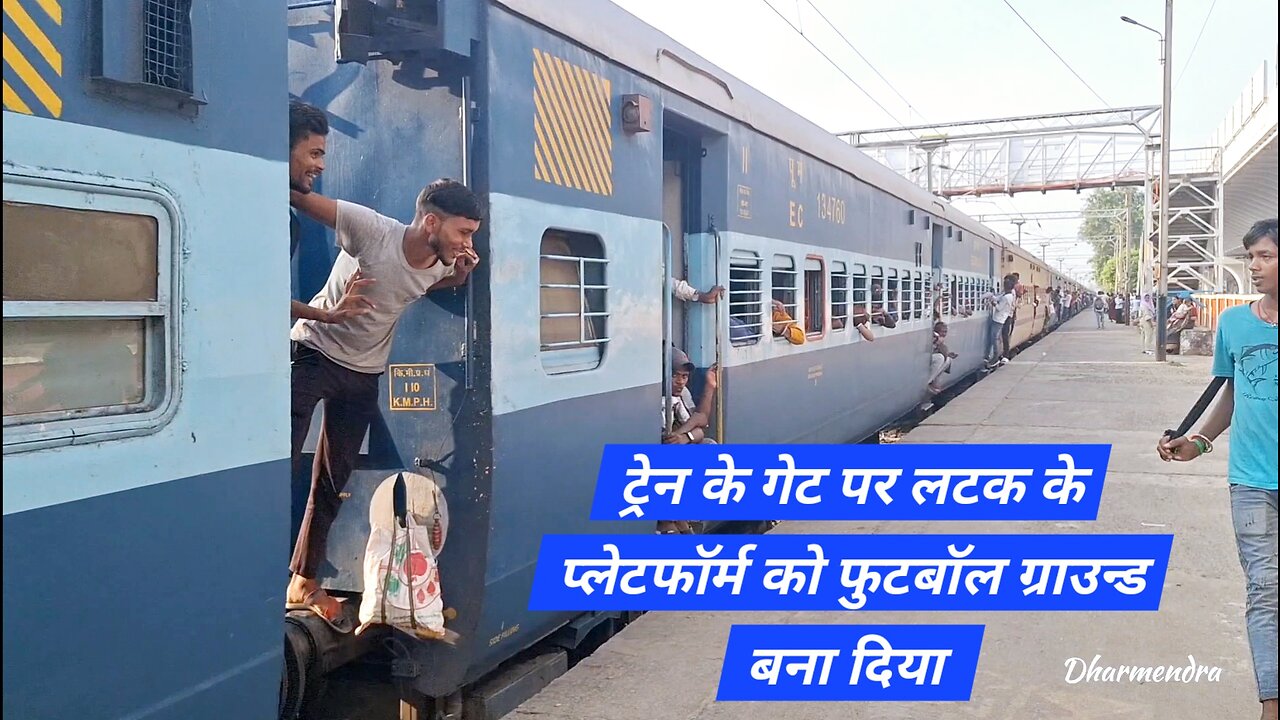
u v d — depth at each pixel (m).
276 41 2.82
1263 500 3.67
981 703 4.21
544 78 4.18
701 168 6.28
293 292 4.18
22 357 2.22
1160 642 4.90
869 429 10.48
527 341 4.07
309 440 4.12
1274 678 3.58
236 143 2.69
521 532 4.11
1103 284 83.62
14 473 2.18
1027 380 17.19
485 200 3.80
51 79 2.20
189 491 2.59
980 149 32.03
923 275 13.05
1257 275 3.66
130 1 2.34
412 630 3.77
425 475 3.93
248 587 2.79
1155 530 6.87
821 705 4.21
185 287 2.55
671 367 5.79
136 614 2.47
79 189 2.26
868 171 9.99
